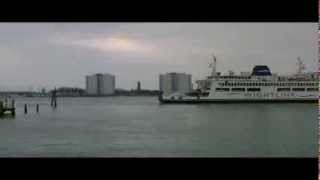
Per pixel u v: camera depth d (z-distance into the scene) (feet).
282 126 106.32
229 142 77.97
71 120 121.29
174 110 158.92
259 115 133.80
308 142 78.74
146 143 74.79
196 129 99.04
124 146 70.54
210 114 138.21
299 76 164.45
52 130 94.43
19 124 106.73
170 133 90.58
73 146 70.59
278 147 72.54
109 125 107.34
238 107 163.84
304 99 165.07
